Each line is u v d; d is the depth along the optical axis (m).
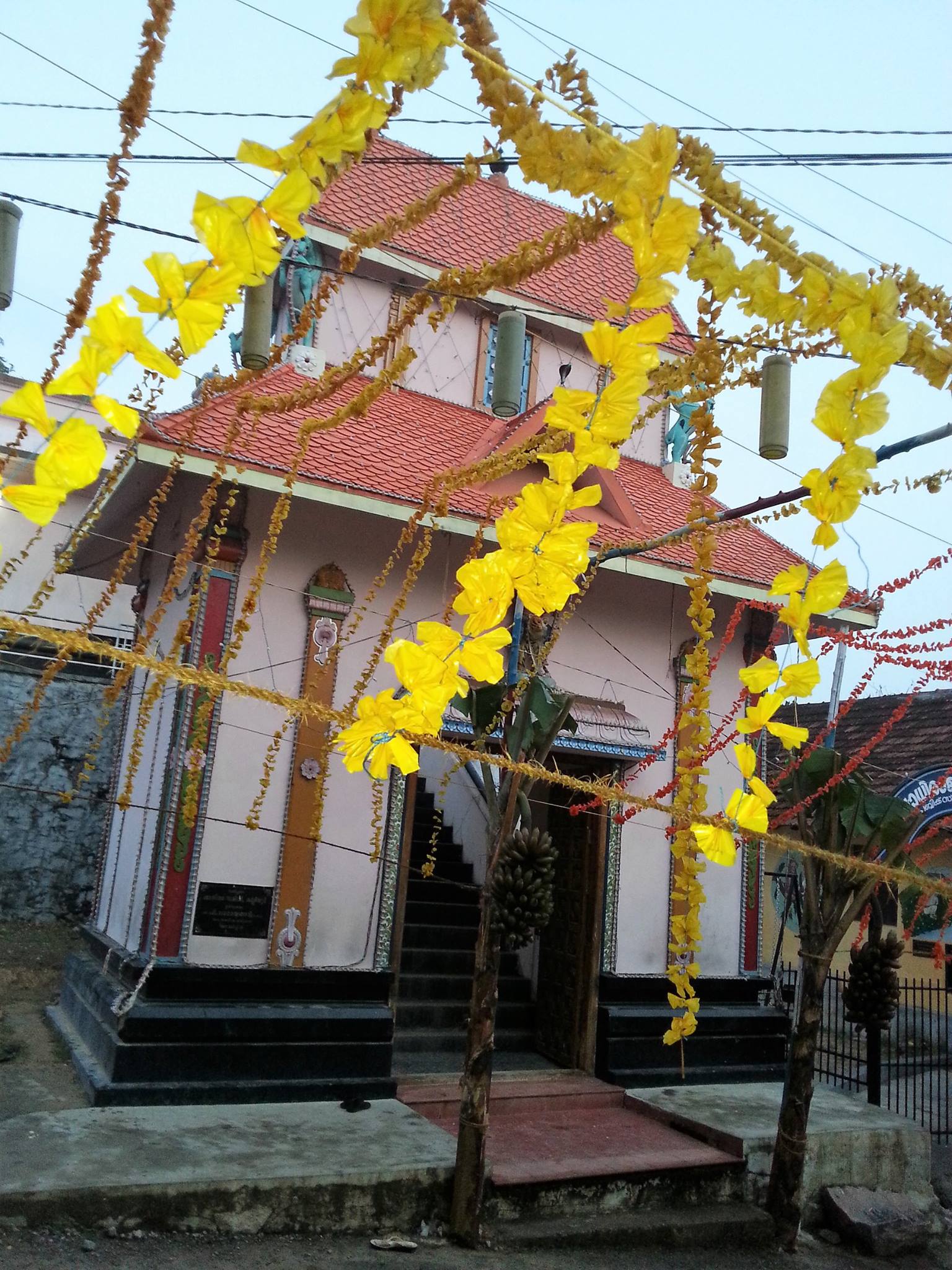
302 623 7.47
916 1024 12.12
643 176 1.61
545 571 1.79
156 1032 6.31
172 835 6.80
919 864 7.02
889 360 1.79
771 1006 9.13
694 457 3.29
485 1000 5.69
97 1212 4.82
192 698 6.96
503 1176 5.85
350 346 9.77
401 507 7.19
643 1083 8.05
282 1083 6.55
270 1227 5.16
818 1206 6.91
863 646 6.12
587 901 8.48
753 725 1.99
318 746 7.30
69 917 12.24
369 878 7.42
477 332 10.64
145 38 2.17
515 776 5.75
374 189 10.51
